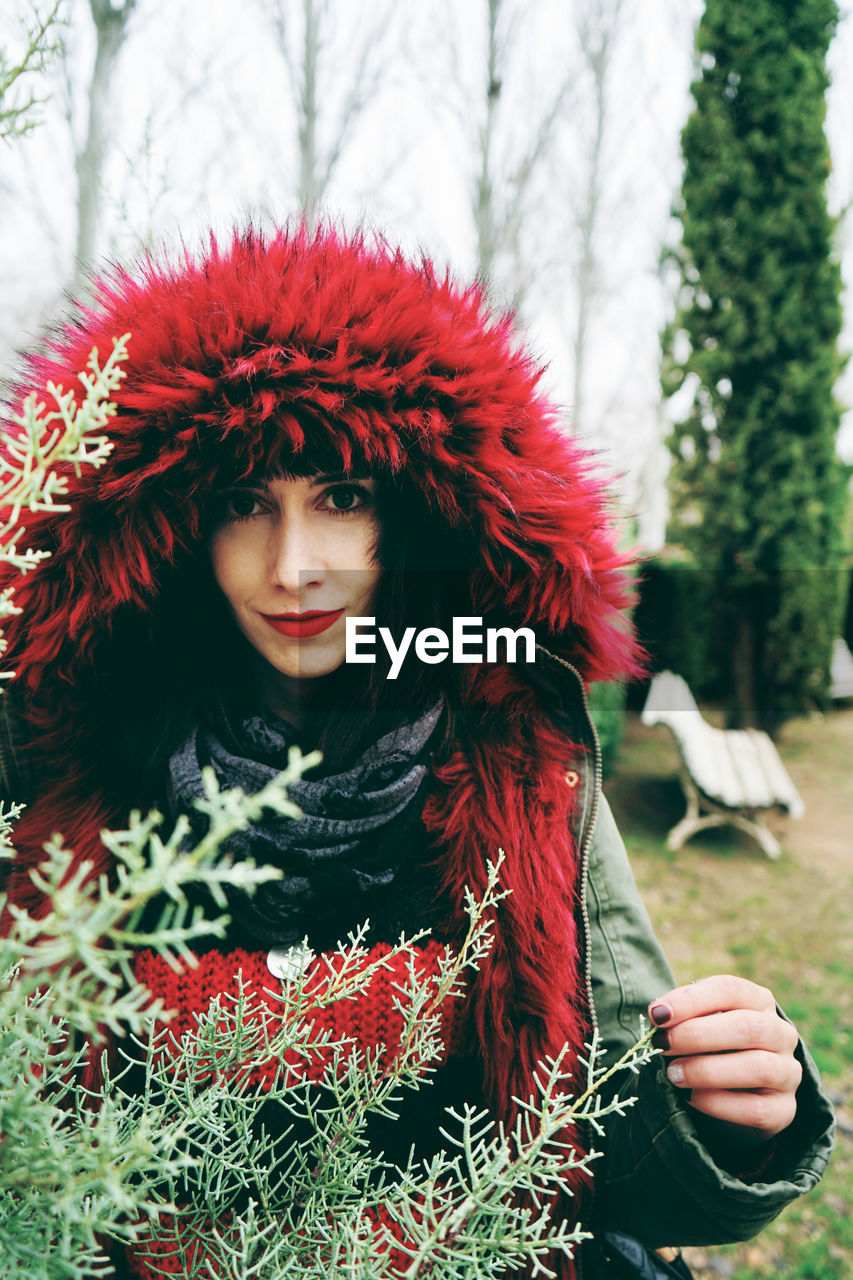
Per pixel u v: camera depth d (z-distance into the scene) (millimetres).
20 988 324
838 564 6961
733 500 6535
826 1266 2238
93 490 799
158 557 890
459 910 901
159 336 801
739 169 6148
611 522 981
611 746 5566
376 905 916
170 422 777
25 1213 391
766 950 3656
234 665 992
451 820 902
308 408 783
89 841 921
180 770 880
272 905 863
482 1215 513
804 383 6297
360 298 833
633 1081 855
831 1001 3291
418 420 811
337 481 850
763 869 4488
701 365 6449
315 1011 873
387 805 874
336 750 924
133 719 952
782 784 4656
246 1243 519
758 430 6516
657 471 13109
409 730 904
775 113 6109
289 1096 861
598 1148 909
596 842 1047
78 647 888
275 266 849
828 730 7367
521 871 894
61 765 943
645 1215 851
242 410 768
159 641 957
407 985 881
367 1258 512
